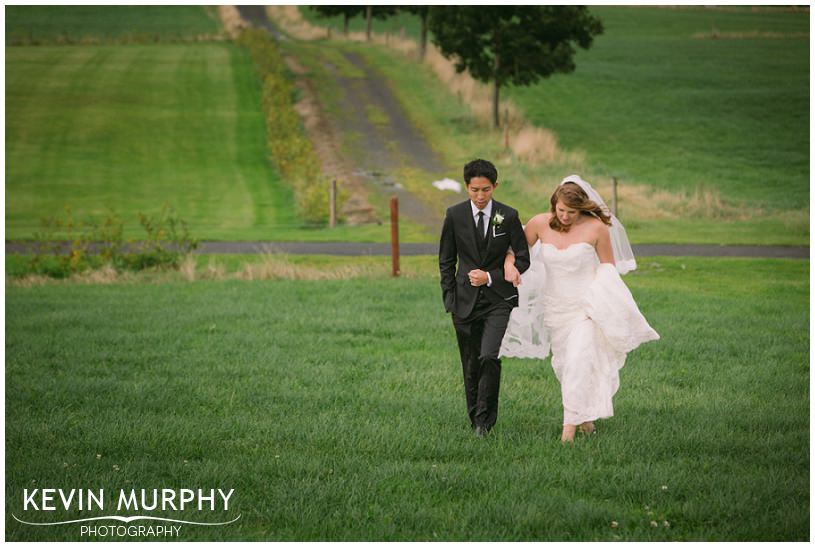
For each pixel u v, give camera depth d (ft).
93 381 45.39
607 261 35.58
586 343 34.78
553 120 244.83
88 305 71.31
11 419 38.58
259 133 229.66
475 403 36.63
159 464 32.27
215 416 39.14
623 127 236.63
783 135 223.92
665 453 32.91
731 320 62.34
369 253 106.93
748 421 37.37
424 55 309.63
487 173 34.17
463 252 35.14
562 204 34.83
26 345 54.90
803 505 27.61
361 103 251.39
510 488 28.99
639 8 482.69
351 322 61.93
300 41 374.22
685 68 310.24
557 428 36.81
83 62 306.76
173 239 105.19
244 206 163.12
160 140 222.07
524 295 37.83
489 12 210.38
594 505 27.37
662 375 46.34
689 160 201.57
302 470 31.27
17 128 228.84
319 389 43.91
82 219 153.28
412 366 49.08
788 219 137.28
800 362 49.62
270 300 72.38
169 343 55.67
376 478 30.12
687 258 97.60
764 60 319.27
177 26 433.89
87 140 220.23
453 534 25.76
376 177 179.83
